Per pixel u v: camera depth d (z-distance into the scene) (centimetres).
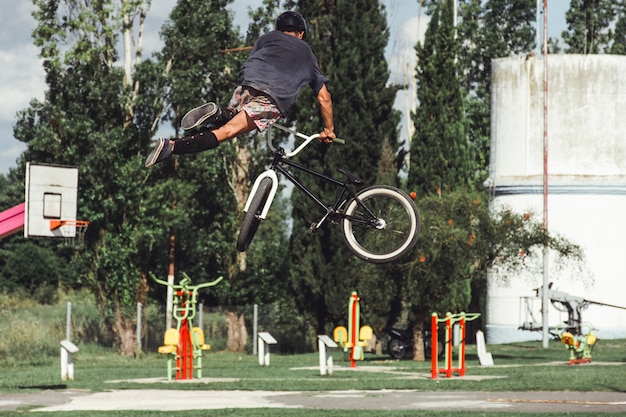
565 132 6812
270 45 1168
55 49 5753
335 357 5575
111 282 5806
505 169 6975
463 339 3762
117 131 5734
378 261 1265
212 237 6381
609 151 6812
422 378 3634
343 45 5988
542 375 3628
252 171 6562
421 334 5238
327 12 6197
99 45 5872
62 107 5838
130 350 5747
